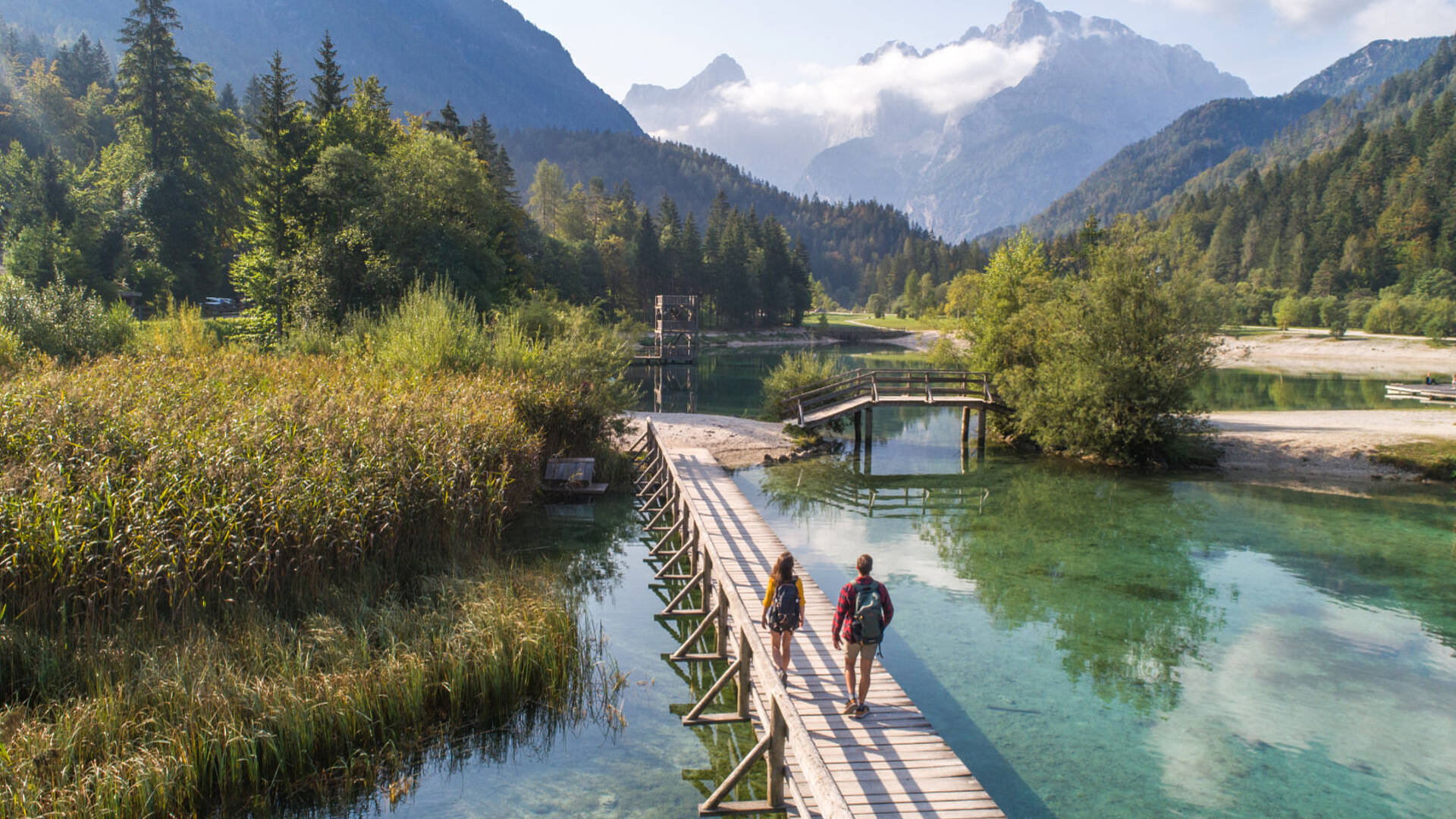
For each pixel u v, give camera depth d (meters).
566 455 20.36
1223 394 45.03
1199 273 24.55
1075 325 25.16
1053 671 10.24
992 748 8.23
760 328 116.94
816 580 13.68
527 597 10.41
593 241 101.69
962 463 25.97
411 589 10.93
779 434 28.66
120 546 8.60
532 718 8.49
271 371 18.22
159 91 49.53
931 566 14.82
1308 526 17.80
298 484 10.55
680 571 13.92
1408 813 7.08
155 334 25.08
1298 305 106.50
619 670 9.88
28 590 8.02
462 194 43.19
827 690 8.51
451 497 12.95
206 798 6.61
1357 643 11.27
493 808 6.91
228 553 9.26
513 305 41.97
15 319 21.73
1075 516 18.91
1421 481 22.14
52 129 83.19
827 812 4.74
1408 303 92.62
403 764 7.53
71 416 11.34
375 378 17.86
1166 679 9.98
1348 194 134.75
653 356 70.44
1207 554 15.60
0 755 6.09
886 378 31.83
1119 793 7.38
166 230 48.12
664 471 19.78
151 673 7.39
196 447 10.84
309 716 7.25
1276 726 8.78
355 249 37.53
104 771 6.20
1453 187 123.69
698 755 7.92
